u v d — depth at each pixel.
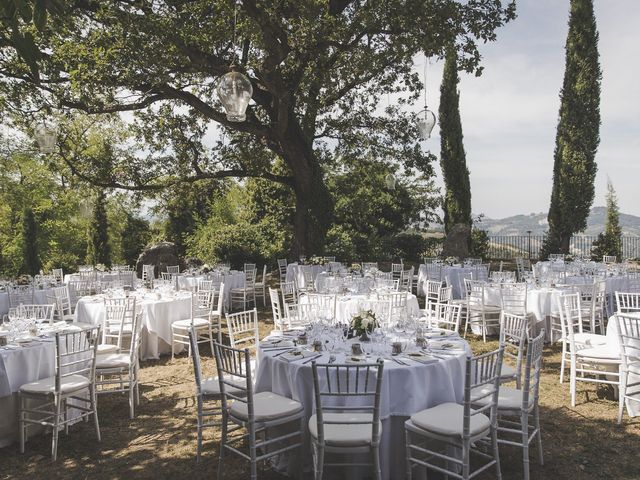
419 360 4.46
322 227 18.38
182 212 26.00
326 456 4.26
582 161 21.64
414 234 23.83
